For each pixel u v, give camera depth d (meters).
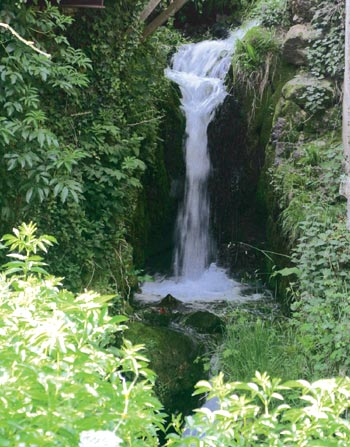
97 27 7.77
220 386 2.36
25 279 3.21
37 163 6.80
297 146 10.08
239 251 11.38
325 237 8.00
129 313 8.72
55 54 7.38
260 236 11.23
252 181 11.27
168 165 11.53
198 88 11.95
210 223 11.58
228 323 8.61
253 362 7.35
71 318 2.63
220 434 2.18
